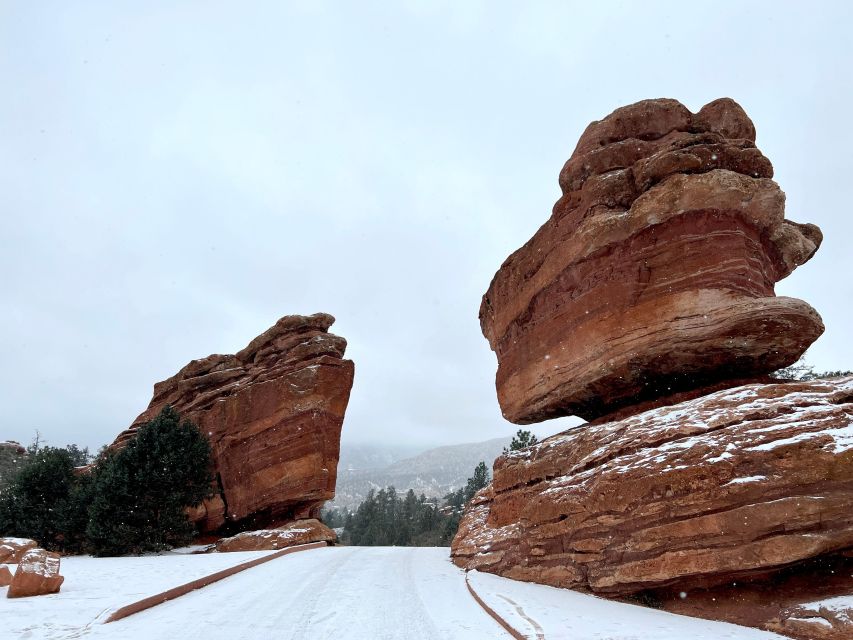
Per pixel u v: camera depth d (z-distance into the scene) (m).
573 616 9.76
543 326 17.97
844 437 9.30
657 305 14.38
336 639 8.77
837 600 8.21
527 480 17.36
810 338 13.20
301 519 33.88
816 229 17.69
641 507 10.89
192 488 32.69
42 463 36.44
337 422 35.22
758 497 9.30
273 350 38.12
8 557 17.05
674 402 14.96
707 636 8.15
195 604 11.55
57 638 8.59
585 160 16.83
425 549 27.05
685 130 16.56
